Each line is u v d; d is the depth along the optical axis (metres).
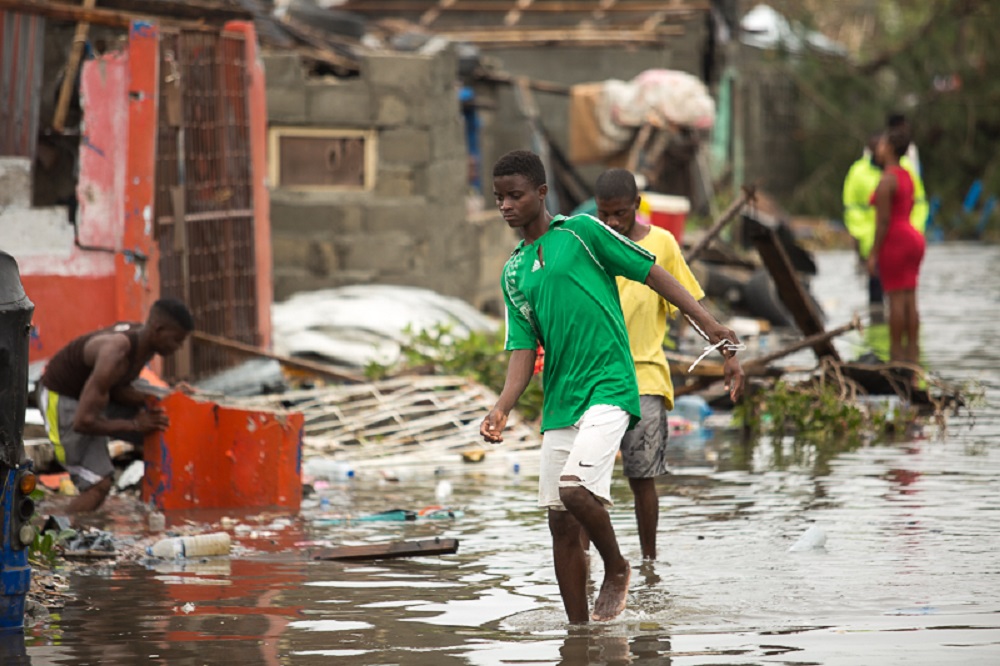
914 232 31.67
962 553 16.50
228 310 28.72
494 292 43.91
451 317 33.72
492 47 61.56
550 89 54.66
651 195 42.03
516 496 21.33
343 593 15.26
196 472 20.73
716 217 66.69
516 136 61.22
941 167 88.56
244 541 18.27
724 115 83.06
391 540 18.17
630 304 16.94
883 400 29.17
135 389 20.94
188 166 27.34
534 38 61.25
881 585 15.03
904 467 22.73
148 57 25.33
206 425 20.80
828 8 124.50
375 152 36.72
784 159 98.25
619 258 13.92
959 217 85.06
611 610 13.91
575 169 61.72
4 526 13.61
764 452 24.72
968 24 88.69
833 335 26.86
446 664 12.45
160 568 16.66
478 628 13.72
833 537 17.58
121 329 20.66
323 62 40.84
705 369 27.06
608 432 13.54
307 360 30.98
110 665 12.57
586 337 13.77
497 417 13.82
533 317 14.09
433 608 14.55
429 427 25.72
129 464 23.03
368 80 36.56
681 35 64.56
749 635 13.19
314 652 12.91
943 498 19.98
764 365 26.73
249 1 42.12
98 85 25.55
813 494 20.59
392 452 24.55
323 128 36.66
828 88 94.88
